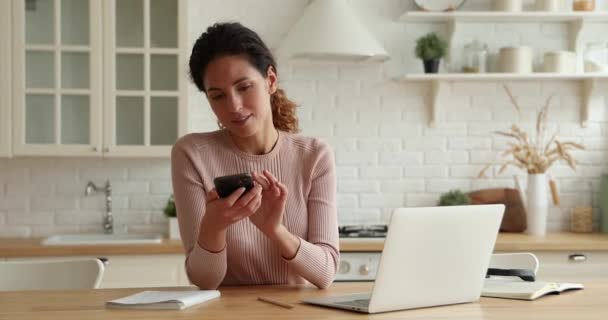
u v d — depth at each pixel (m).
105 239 4.38
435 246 1.75
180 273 3.95
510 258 2.76
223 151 2.23
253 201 1.81
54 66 4.11
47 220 4.46
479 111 4.60
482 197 4.52
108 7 4.11
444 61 4.54
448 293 1.80
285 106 2.33
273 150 2.23
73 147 4.10
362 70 4.57
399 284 1.70
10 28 4.07
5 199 4.43
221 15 4.47
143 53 4.13
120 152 4.12
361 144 4.57
